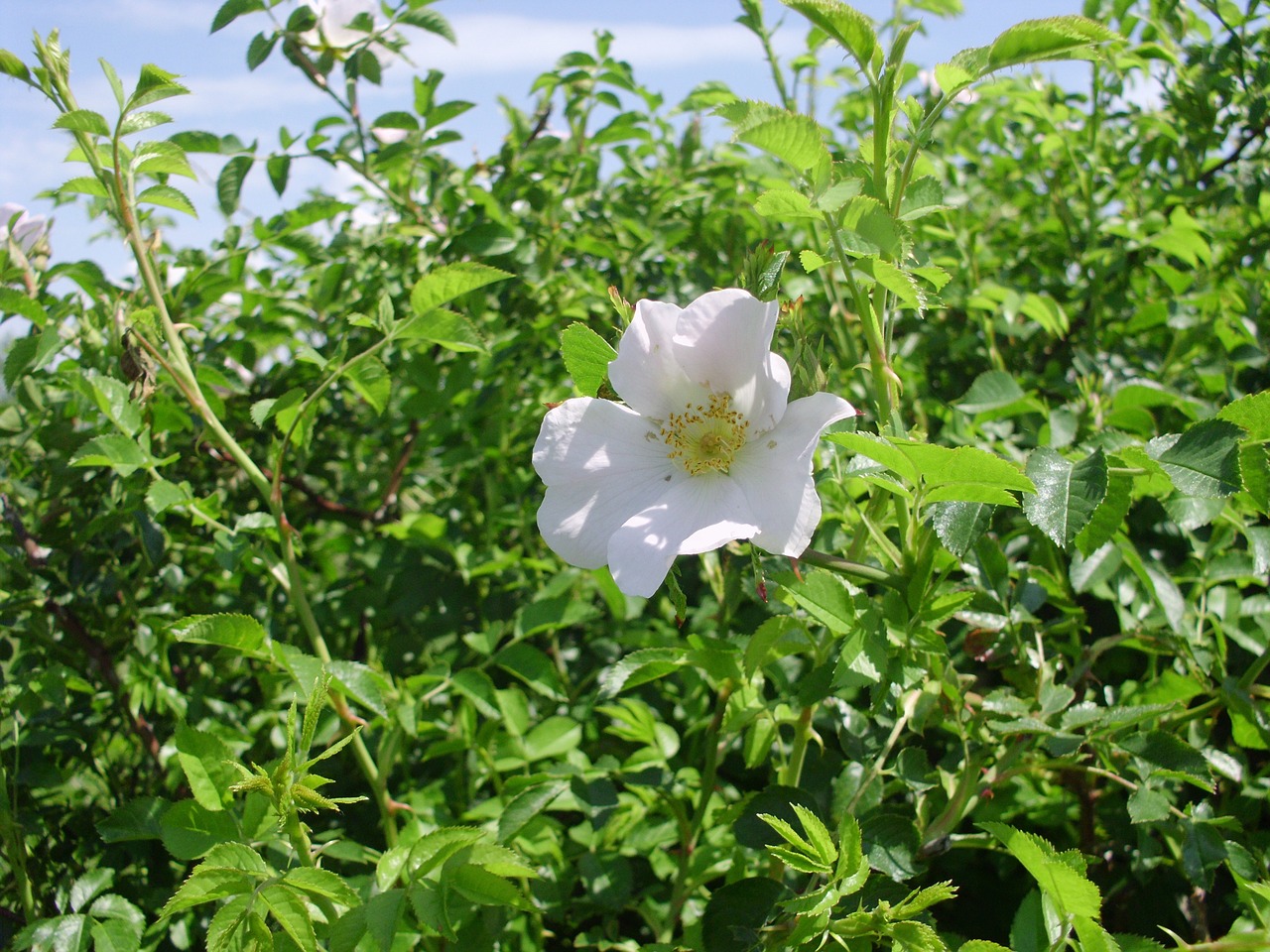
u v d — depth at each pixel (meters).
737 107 0.19
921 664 0.20
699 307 0.19
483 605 0.34
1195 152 0.38
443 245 0.34
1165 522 0.29
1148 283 0.38
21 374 0.27
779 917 0.19
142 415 0.27
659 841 0.25
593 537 0.20
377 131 0.33
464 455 0.34
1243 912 0.23
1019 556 0.29
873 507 0.21
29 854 0.27
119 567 0.29
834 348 0.33
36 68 0.23
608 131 0.37
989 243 0.43
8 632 0.29
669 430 0.20
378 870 0.20
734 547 0.19
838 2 0.18
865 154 0.21
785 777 0.23
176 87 0.22
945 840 0.21
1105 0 0.35
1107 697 0.25
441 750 0.27
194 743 0.20
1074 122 0.41
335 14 0.31
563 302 0.37
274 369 0.35
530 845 0.26
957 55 0.19
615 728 0.26
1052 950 0.18
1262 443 0.19
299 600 0.24
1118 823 0.25
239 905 0.18
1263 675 0.27
